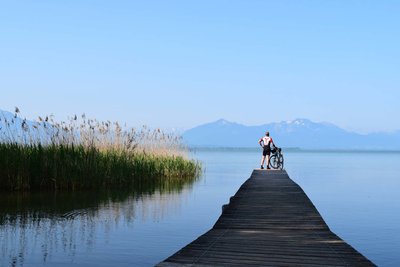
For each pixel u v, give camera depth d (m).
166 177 31.03
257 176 25.86
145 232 12.84
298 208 14.36
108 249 10.66
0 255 9.92
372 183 38.03
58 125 23.00
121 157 25.64
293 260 8.05
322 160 123.69
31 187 21.56
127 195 21.33
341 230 15.52
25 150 21.41
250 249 8.90
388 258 11.45
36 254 10.05
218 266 7.63
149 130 30.16
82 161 22.75
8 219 14.34
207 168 58.91
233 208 14.38
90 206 17.45
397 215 19.14
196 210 17.80
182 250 8.80
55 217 14.86
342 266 7.70
